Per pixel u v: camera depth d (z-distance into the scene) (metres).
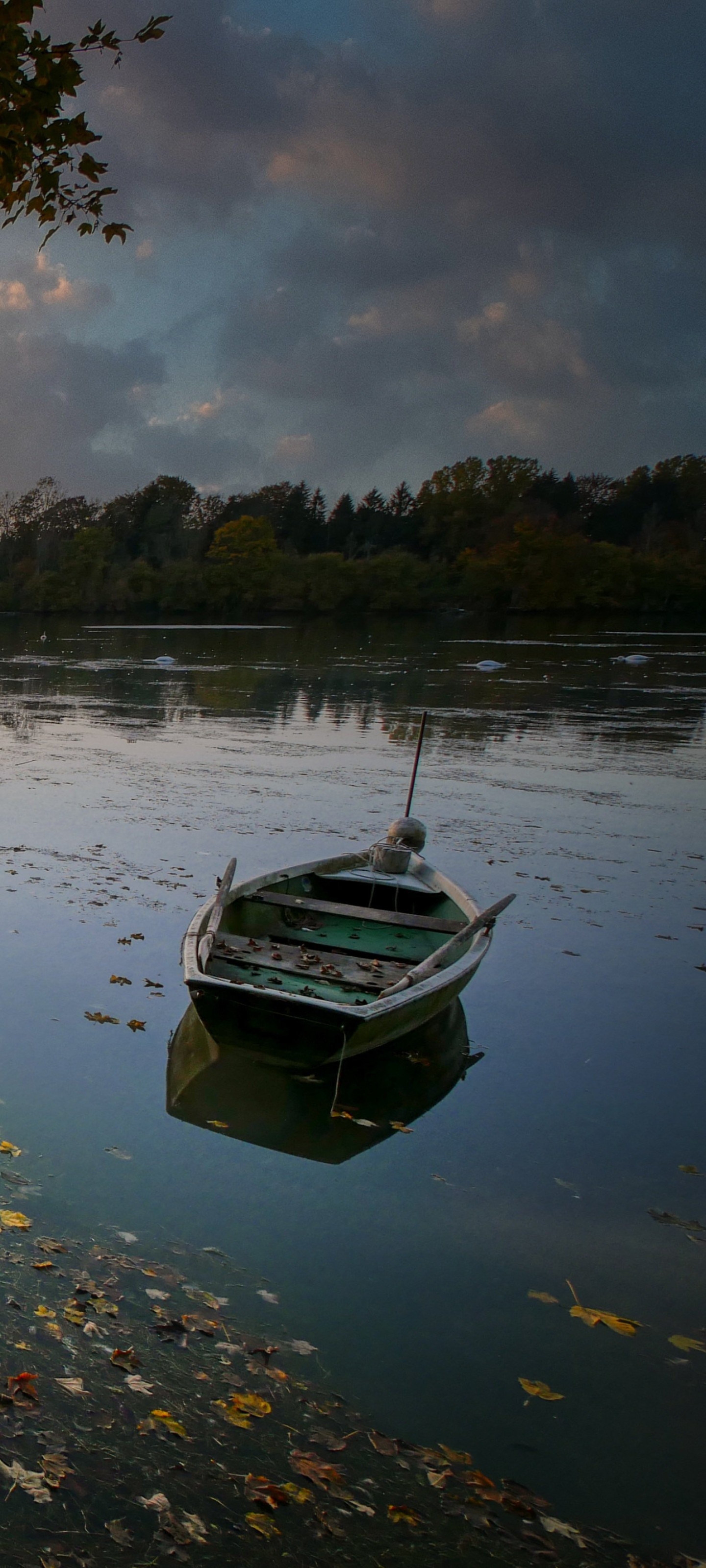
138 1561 3.25
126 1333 4.35
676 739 26.95
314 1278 4.99
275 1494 3.60
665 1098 7.32
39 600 116.44
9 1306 4.40
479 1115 6.99
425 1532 3.54
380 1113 6.97
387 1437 3.99
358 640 73.94
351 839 14.16
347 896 11.10
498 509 166.38
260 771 19.61
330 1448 3.87
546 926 11.05
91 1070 7.05
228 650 59.84
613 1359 4.59
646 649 69.50
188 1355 4.27
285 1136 6.52
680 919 11.48
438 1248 5.36
